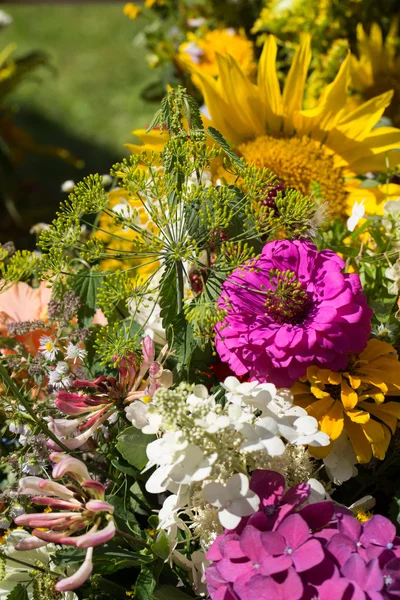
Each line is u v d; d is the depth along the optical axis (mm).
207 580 605
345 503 741
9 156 1708
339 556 586
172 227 702
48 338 738
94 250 705
